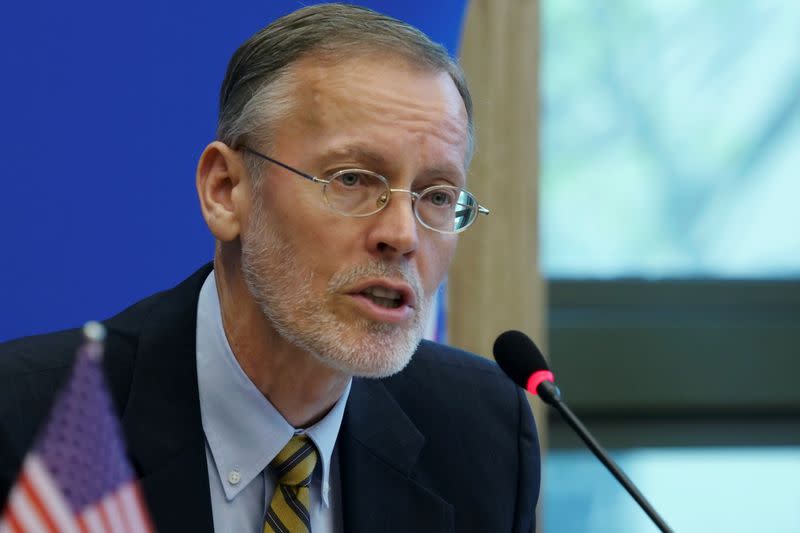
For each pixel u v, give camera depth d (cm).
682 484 1150
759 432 1264
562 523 1068
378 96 337
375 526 377
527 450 425
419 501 388
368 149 333
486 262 682
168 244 483
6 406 347
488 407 427
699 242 1208
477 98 679
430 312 353
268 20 486
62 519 198
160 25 471
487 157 679
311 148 337
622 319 1241
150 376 361
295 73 342
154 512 340
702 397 1260
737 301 1255
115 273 475
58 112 461
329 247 334
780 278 1237
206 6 476
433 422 411
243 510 359
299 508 358
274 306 343
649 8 1151
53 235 464
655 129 1171
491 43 680
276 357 352
